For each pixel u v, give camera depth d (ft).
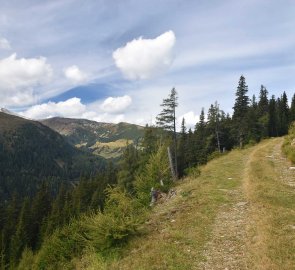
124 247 48.14
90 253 51.57
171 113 166.50
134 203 76.33
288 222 46.83
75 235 61.93
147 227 54.80
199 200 65.41
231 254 40.04
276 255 36.94
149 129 171.63
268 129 298.56
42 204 298.15
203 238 46.16
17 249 230.27
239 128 222.07
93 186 311.68
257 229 45.01
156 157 98.99
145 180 94.89
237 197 65.00
